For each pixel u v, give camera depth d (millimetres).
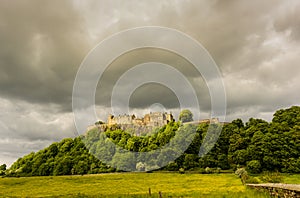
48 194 53281
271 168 68125
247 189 37750
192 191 44281
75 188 61062
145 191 50344
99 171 85562
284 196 20516
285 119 81062
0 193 56281
